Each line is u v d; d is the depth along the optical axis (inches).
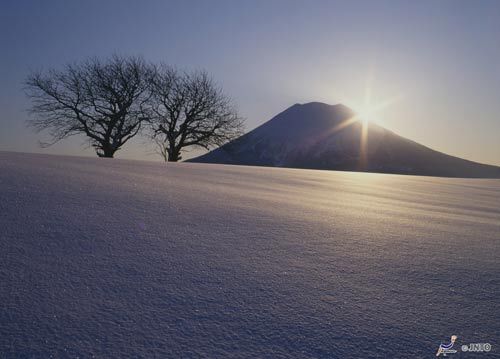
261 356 42.4
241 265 69.2
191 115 1114.7
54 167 194.2
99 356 40.3
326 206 148.0
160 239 81.0
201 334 45.7
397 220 128.0
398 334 49.0
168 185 167.6
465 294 63.0
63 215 93.8
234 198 145.5
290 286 61.3
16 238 74.2
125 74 1051.9
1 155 246.7
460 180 505.0
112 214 99.3
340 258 77.4
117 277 59.9
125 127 1061.8
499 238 109.3
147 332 45.3
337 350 44.6
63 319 46.8
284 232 95.2
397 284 65.5
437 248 91.0
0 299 50.4
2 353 39.7
